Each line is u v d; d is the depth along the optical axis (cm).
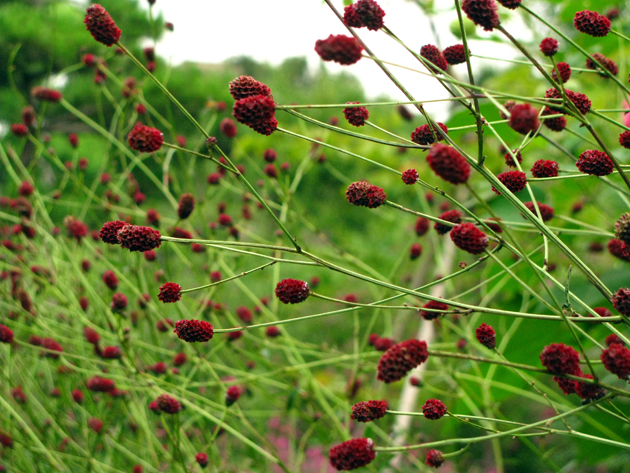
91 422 90
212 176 104
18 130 102
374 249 257
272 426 132
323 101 381
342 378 143
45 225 110
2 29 228
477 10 62
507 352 92
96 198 105
